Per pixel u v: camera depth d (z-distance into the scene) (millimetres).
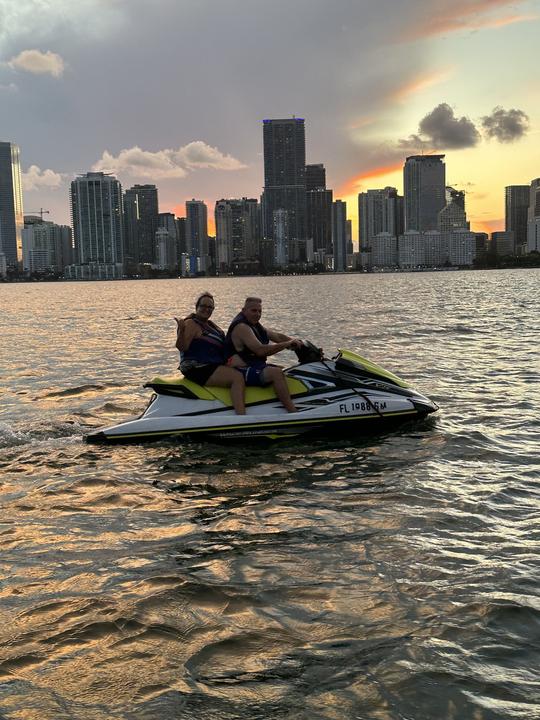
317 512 5348
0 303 66938
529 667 3166
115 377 12945
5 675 3168
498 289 68000
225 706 2896
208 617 3707
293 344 8094
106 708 2893
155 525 5180
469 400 9664
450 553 4480
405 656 3266
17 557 4605
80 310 46969
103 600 3936
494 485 5906
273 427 7789
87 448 7590
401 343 17656
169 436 7828
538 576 4117
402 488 5863
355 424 8047
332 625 3588
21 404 10273
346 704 2902
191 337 7965
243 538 4852
